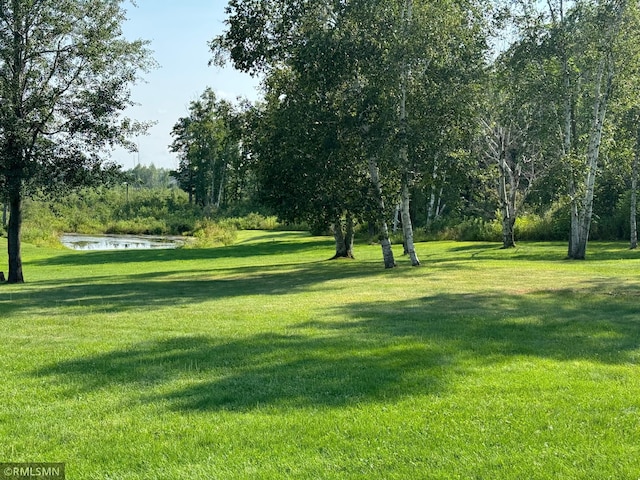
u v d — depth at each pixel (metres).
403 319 10.42
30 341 8.80
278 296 14.81
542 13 25.98
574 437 4.68
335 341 8.39
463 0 21.48
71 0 21.05
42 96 20.52
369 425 4.96
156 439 4.77
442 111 20.77
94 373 6.79
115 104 21.45
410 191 24.23
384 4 20.11
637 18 24.39
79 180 21.66
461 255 31.28
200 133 79.56
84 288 18.92
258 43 21.45
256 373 6.66
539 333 8.90
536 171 38.50
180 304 13.39
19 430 5.02
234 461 4.34
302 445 4.59
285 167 21.41
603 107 25.88
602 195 41.75
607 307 11.52
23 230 58.00
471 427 4.91
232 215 81.00
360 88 21.17
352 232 34.12
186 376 6.61
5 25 20.48
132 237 73.19
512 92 28.84
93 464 4.36
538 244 38.31
